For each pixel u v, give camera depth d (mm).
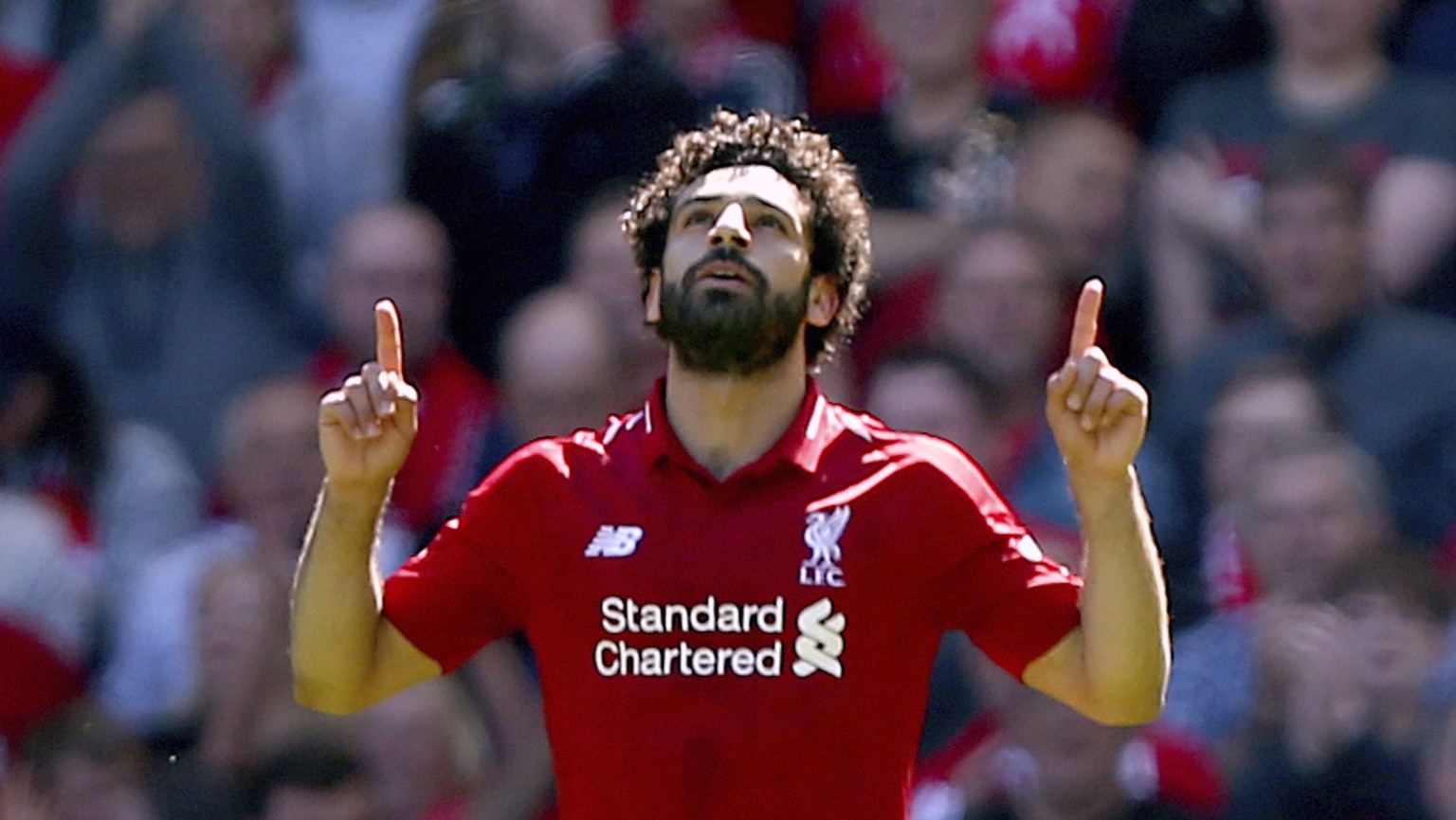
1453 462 28875
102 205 33031
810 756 13977
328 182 33438
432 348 31531
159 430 32312
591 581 14227
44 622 30094
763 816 13969
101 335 32781
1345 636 25984
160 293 32906
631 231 15227
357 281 31656
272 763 27734
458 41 33156
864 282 16328
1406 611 25938
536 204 31766
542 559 14398
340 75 33719
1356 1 31203
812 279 14727
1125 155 30906
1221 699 26562
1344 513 26969
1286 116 31406
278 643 28719
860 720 14070
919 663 14312
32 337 32031
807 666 14031
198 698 28812
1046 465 28344
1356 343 29453
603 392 29906
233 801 27969
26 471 31500
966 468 14562
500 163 32062
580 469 14531
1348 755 25703
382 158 33406
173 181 33156
